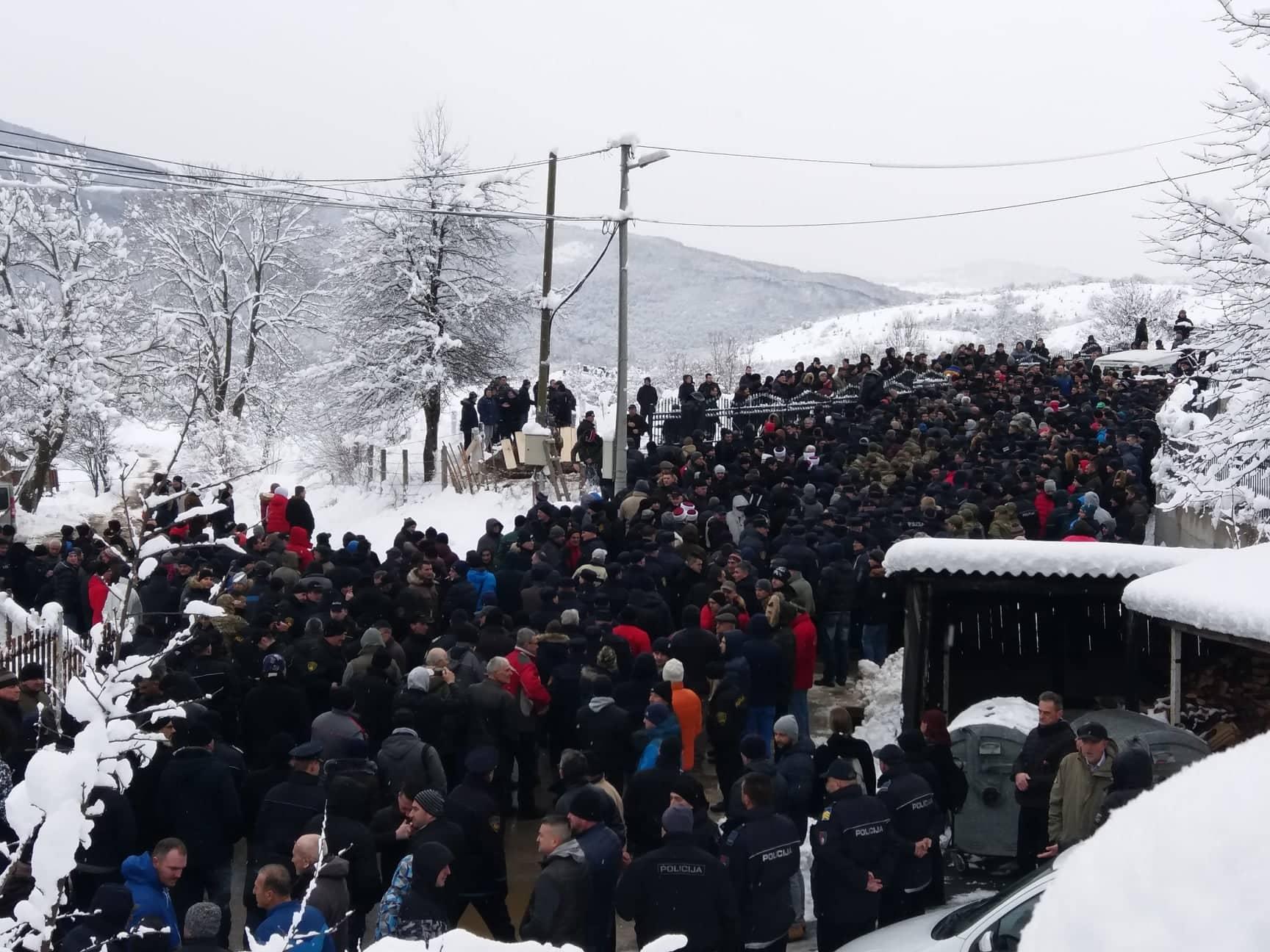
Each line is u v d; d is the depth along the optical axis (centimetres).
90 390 3716
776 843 809
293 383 4988
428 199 4028
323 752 980
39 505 3938
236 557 1719
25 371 3725
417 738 999
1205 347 1583
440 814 816
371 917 915
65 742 866
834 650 1725
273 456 4750
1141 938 286
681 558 1681
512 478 3419
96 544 1848
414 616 1301
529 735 1230
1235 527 1611
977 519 1864
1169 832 314
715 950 740
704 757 1477
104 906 639
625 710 1140
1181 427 1920
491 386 3441
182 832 877
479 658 1252
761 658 1274
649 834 914
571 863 773
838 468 2373
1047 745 976
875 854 840
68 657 1394
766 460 2370
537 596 1473
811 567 1708
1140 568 1225
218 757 947
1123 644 1329
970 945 657
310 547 2278
